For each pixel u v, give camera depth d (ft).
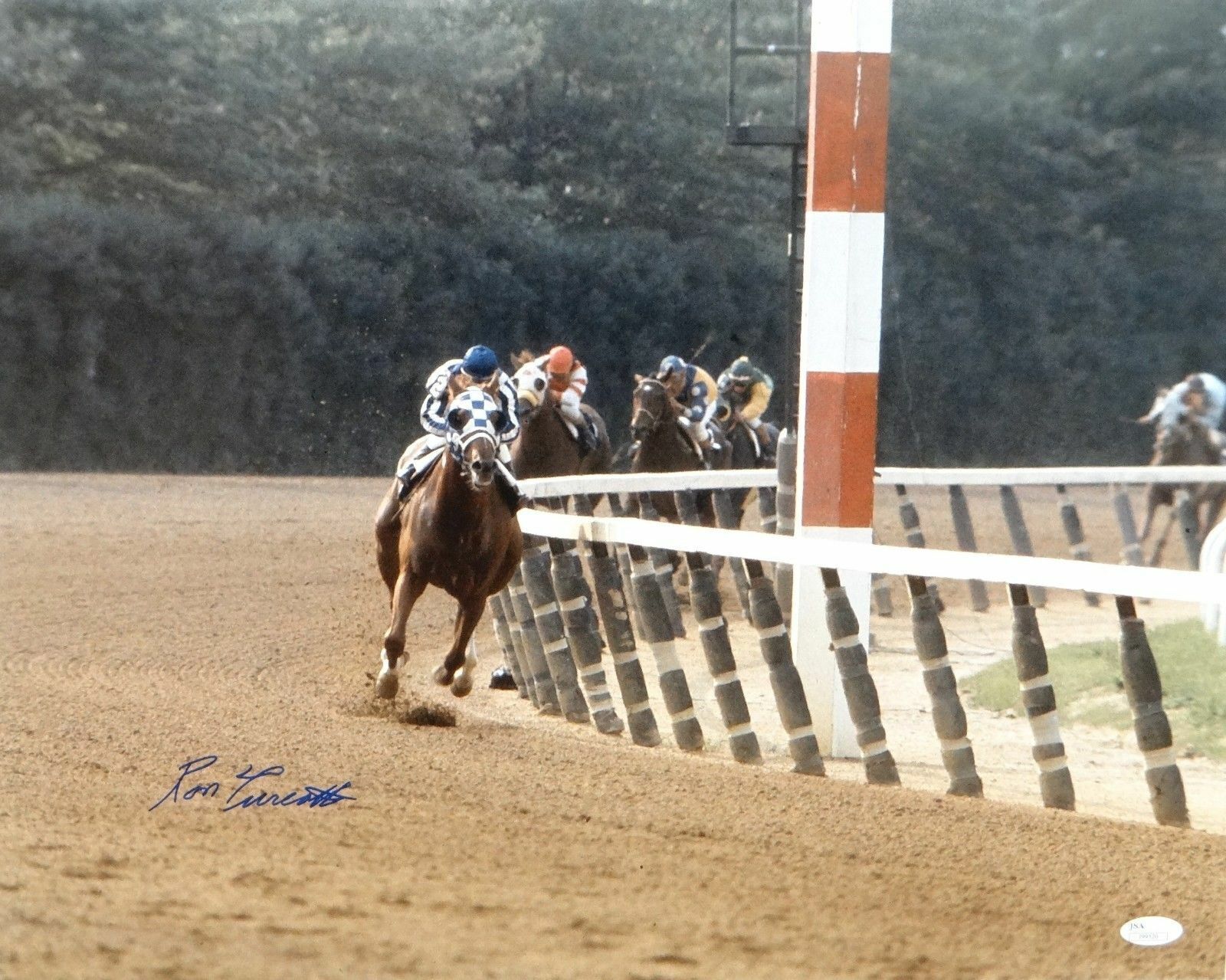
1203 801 44.04
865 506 49.85
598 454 84.02
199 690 52.01
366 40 182.91
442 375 50.26
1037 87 213.05
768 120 201.77
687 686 49.44
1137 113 215.51
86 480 139.64
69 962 21.84
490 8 195.83
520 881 27.81
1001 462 205.46
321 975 21.89
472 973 22.36
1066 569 38.91
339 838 30.50
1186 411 97.19
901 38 207.92
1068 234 209.77
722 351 194.49
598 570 51.31
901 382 200.44
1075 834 35.12
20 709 45.34
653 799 36.68
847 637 44.29
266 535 105.09
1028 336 206.90
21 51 165.37
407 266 175.73
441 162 184.44
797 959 24.13
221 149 175.11
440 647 69.62
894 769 43.86
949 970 24.12
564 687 54.08
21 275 155.63
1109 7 212.02
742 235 198.18
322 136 181.16
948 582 97.25
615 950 23.94
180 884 26.35
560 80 197.26
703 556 47.96
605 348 187.93
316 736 43.11
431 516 48.03
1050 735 41.04
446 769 38.86
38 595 74.90
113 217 159.74
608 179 198.18
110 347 160.66
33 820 30.73
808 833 33.78
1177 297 213.25
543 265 185.26
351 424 172.55
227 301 164.35
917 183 204.64
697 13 203.82
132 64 171.12
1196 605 86.84
